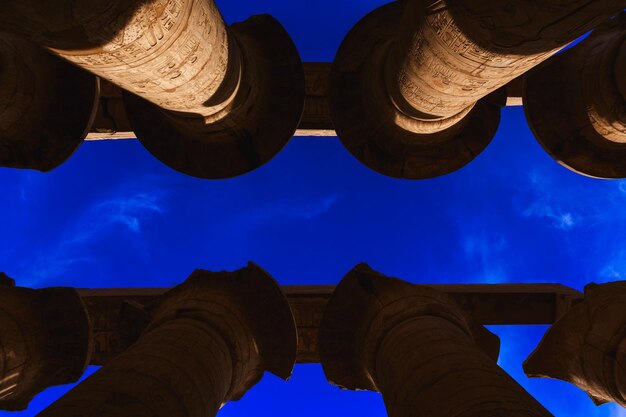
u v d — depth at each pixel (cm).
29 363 779
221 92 709
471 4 437
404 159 1015
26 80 783
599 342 756
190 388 582
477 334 869
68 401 475
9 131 807
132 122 965
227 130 876
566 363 849
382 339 779
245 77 788
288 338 848
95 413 455
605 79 805
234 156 938
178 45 501
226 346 746
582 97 864
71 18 388
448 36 513
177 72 557
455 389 510
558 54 946
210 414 625
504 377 531
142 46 462
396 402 611
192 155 956
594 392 809
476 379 518
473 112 1019
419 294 823
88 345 845
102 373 554
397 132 956
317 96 1134
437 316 768
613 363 724
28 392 817
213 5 562
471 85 598
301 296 1114
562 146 915
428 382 556
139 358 591
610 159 912
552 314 1116
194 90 642
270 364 871
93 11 385
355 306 888
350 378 928
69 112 863
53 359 833
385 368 712
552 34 438
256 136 915
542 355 877
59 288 842
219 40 596
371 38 964
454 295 1124
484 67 530
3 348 730
